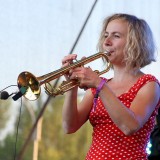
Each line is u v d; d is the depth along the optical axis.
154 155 7.65
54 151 17.86
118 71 6.29
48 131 17.73
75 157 17.95
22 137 15.23
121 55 6.19
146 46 6.20
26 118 15.32
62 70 6.07
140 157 5.92
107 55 6.23
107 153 5.90
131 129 5.65
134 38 6.13
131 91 6.01
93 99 6.37
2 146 15.29
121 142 5.89
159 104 6.21
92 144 6.10
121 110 5.61
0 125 15.30
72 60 6.14
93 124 6.13
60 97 17.02
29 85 6.09
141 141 5.96
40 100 14.94
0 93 6.19
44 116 17.20
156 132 7.65
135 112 5.79
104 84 5.71
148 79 6.04
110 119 5.95
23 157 14.74
